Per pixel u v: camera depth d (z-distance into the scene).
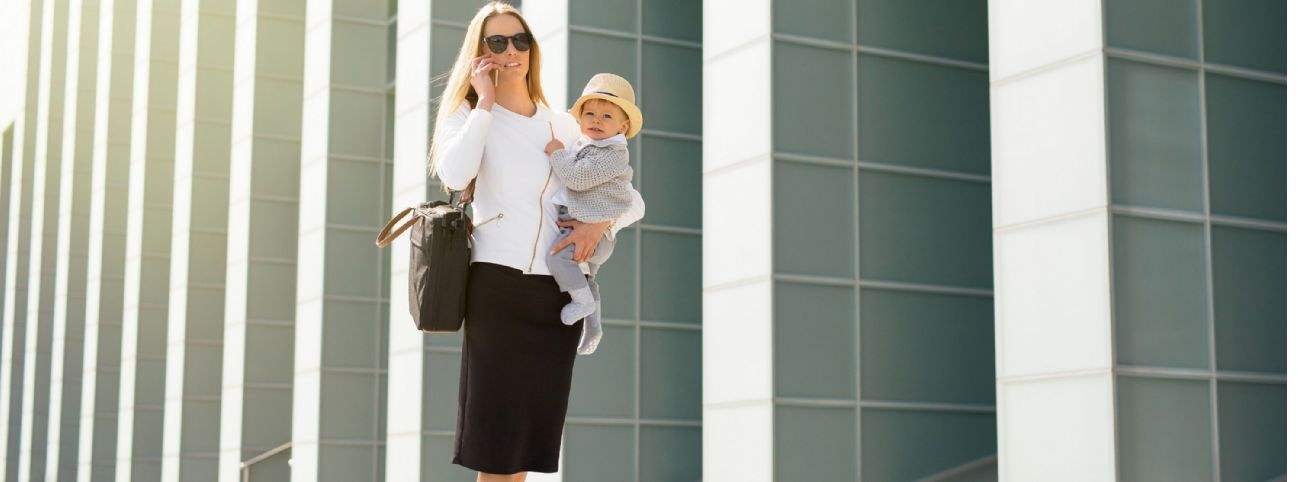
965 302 19.75
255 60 36.16
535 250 5.86
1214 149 15.09
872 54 19.48
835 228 18.92
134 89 48.19
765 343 18.38
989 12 15.97
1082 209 14.60
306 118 32.34
